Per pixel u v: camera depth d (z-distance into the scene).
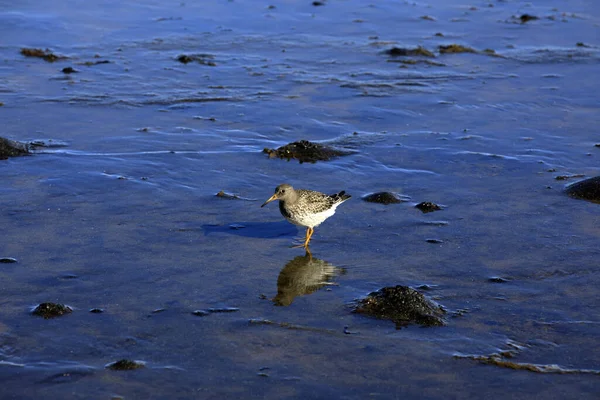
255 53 23.45
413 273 11.91
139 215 13.62
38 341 9.80
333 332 10.23
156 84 20.64
